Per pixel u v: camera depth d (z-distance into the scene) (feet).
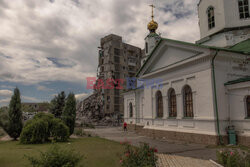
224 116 42.70
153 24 99.45
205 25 64.54
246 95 40.24
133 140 53.06
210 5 62.95
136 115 89.40
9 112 55.98
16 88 58.03
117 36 234.58
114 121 182.50
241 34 56.59
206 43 63.41
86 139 56.65
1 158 29.78
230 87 43.09
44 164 17.72
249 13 56.59
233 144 39.99
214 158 29.48
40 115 55.06
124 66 235.20
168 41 55.72
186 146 41.50
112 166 25.02
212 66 43.37
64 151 19.69
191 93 48.98
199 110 45.29
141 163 20.42
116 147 40.52
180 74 51.98
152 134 61.00
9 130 55.16
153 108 62.85
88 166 25.02
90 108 216.13
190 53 49.39
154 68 63.31
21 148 40.01
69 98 63.82
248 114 40.27
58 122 52.49
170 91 56.75
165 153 34.42
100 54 233.96
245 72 47.60
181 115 50.75
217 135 40.60
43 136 49.52
